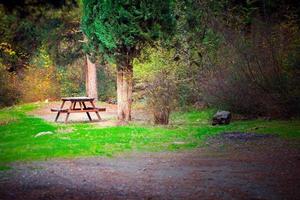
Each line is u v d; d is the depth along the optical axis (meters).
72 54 29.78
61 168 8.41
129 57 15.88
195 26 19.67
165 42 15.59
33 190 6.73
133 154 9.90
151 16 15.01
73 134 13.03
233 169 8.04
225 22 19.75
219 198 6.21
